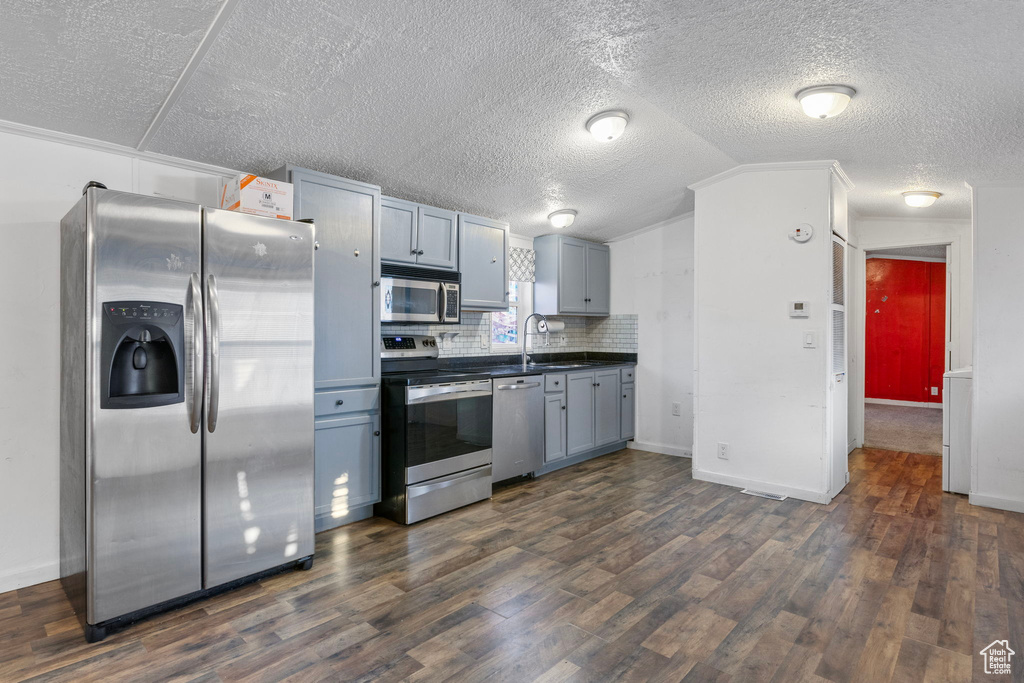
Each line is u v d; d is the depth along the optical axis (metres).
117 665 1.79
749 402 3.84
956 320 4.81
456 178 3.56
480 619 2.08
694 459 4.12
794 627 2.02
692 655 1.85
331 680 1.71
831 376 3.59
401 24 2.02
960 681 1.70
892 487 3.89
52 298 2.42
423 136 2.96
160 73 2.11
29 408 2.37
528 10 1.96
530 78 2.46
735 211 3.88
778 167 3.67
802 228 3.59
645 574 2.47
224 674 1.74
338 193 3.01
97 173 2.55
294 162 2.98
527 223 4.61
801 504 3.49
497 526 3.09
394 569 2.53
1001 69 2.18
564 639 1.94
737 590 2.31
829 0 1.84
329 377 2.97
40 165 2.39
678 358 4.91
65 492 2.29
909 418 7.14
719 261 3.97
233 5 1.80
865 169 3.62
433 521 3.18
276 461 2.40
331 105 2.52
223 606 2.18
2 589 2.30
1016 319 3.35
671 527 3.07
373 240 3.19
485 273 4.12
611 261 5.44
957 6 1.80
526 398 3.98
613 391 4.95
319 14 1.91
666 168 3.70
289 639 1.94
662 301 5.02
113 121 2.38
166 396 2.07
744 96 2.64
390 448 3.21
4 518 2.32
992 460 3.42
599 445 4.79
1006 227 3.39
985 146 2.96
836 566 2.55
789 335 3.67
